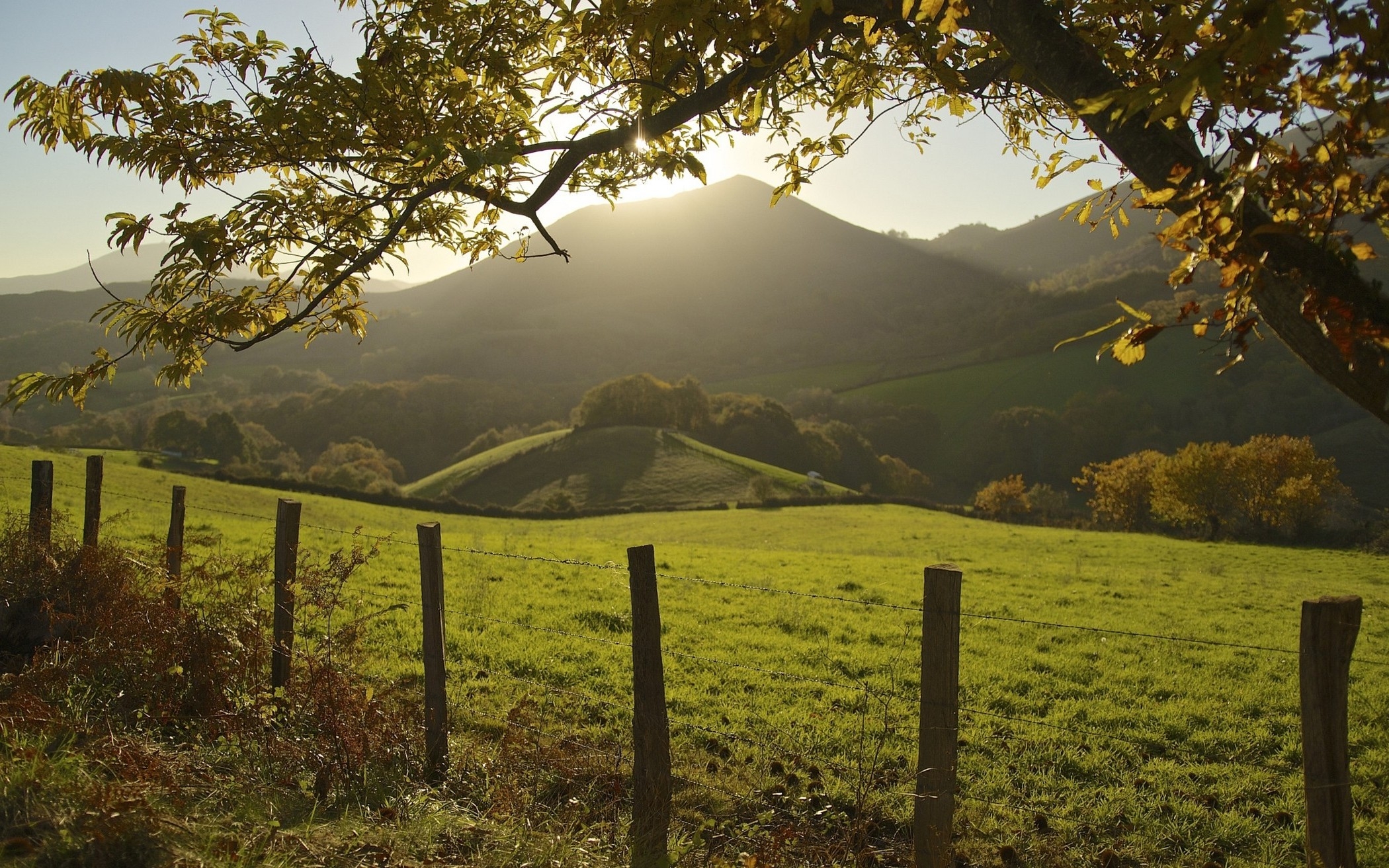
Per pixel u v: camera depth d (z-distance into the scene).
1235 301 2.69
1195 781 6.91
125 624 5.61
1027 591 17.72
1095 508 68.25
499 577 14.67
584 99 4.73
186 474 46.22
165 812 3.68
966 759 7.04
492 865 3.80
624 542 25.61
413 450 125.12
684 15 3.63
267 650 5.63
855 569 19.97
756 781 6.15
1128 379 109.69
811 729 7.50
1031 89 4.41
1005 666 10.49
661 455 93.25
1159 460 63.12
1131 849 5.61
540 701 7.73
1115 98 2.58
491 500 85.19
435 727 5.21
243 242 4.49
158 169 4.69
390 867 3.61
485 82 4.70
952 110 4.65
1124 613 15.45
